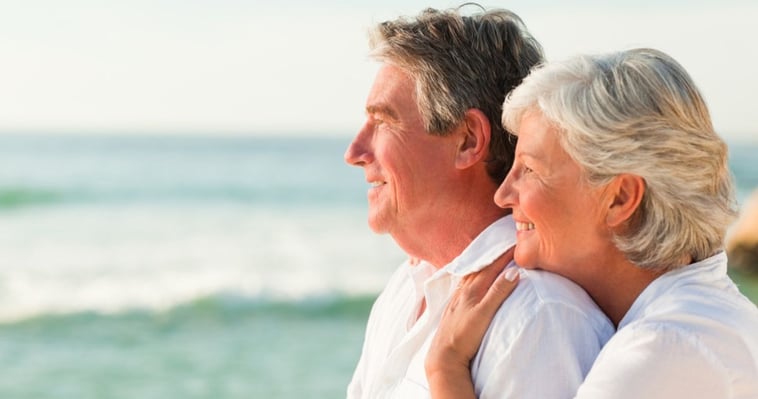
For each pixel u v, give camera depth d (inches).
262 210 956.0
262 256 713.6
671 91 81.8
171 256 716.7
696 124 82.6
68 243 770.8
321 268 672.4
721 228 83.8
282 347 484.4
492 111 98.8
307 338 506.3
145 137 2159.2
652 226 82.7
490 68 98.9
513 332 85.3
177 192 1077.1
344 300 589.3
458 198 100.1
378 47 100.3
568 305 84.8
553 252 87.0
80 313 567.5
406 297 106.9
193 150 1745.8
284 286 618.2
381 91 101.0
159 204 989.8
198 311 576.4
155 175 1254.3
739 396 78.3
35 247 754.2
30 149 1679.4
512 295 87.3
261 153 1704.0
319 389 402.9
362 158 103.3
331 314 570.3
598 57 85.2
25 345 498.0
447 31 99.2
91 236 802.8
